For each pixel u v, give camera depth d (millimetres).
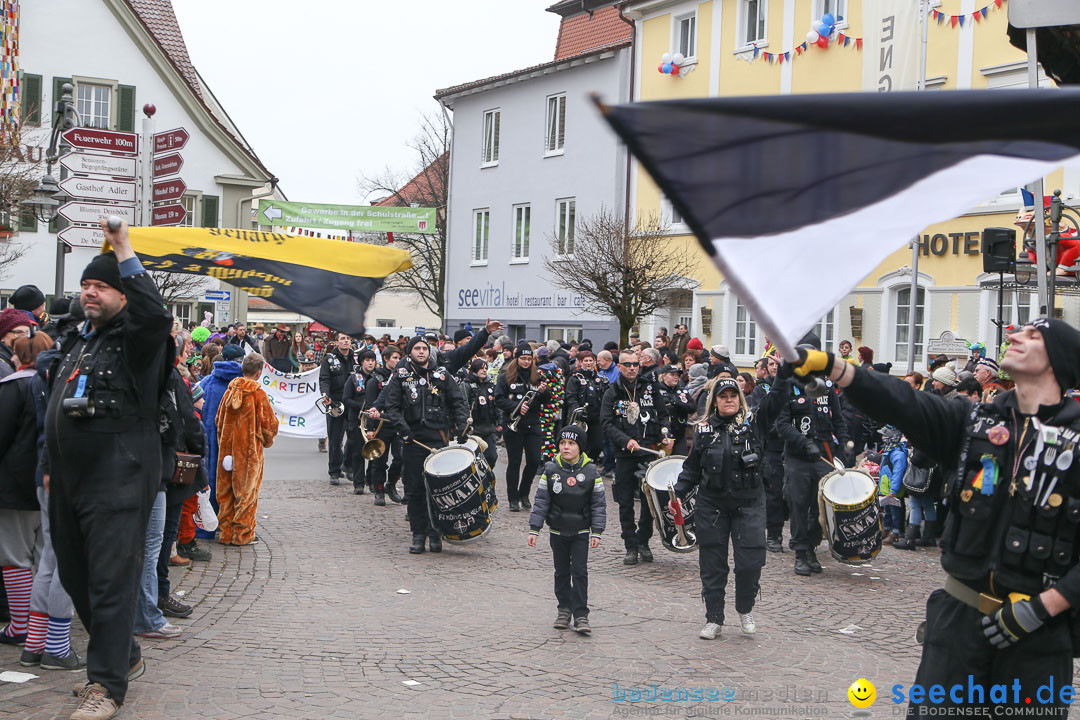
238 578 8430
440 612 7547
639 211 24297
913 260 17547
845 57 20031
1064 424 3217
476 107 31984
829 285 2436
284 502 12680
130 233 6547
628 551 9703
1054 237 8719
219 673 5844
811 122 2383
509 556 9852
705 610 7781
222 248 6559
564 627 7133
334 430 14297
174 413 5734
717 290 23578
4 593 6691
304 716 5176
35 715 4945
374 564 9266
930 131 2447
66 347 5234
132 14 32719
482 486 9727
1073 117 2465
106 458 4941
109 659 4965
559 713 5363
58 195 13141
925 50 18422
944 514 3486
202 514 8977
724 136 2322
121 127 32938
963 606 3355
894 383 3340
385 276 6641
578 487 7020
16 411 5852
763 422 8867
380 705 5395
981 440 3326
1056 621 3207
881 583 9078
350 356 14391
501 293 30984
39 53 31844
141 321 4844
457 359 11609
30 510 5988
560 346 17344
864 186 2451
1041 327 3273
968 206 2490
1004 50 17422
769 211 2404
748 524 7039
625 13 25797
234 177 34500
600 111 2234
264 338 23250
